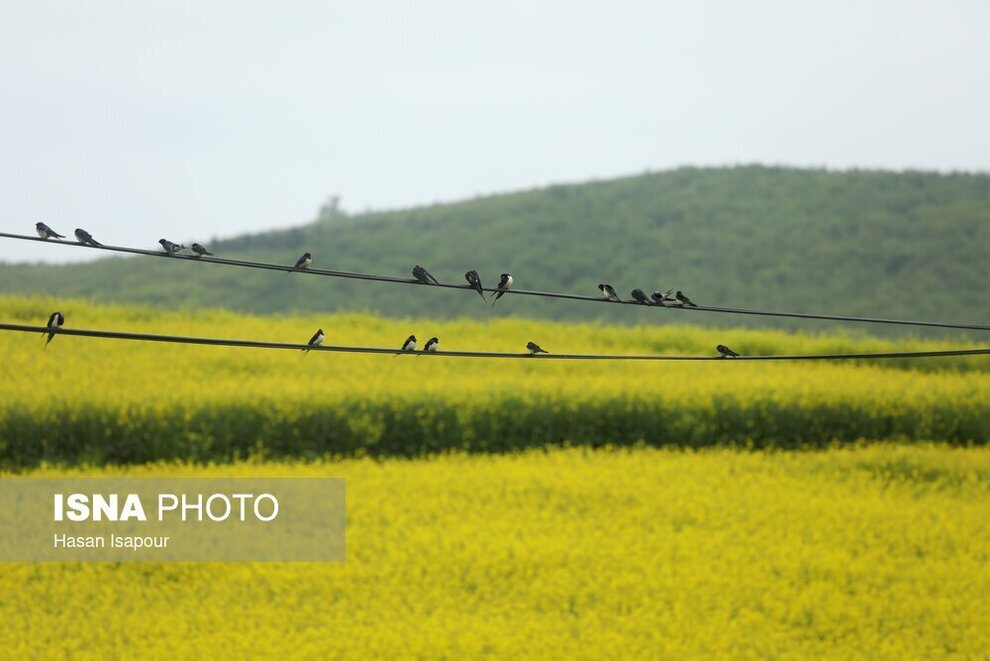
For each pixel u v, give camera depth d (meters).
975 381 102.00
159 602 53.50
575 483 72.12
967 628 53.03
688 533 64.06
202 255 35.69
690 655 47.84
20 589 54.53
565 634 48.56
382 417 82.44
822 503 70.94
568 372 103.12
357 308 193.62
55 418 77.12
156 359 98.75
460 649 47.06
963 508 72.31
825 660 48.78
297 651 46.66
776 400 89.62
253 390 84.19
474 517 65.31
